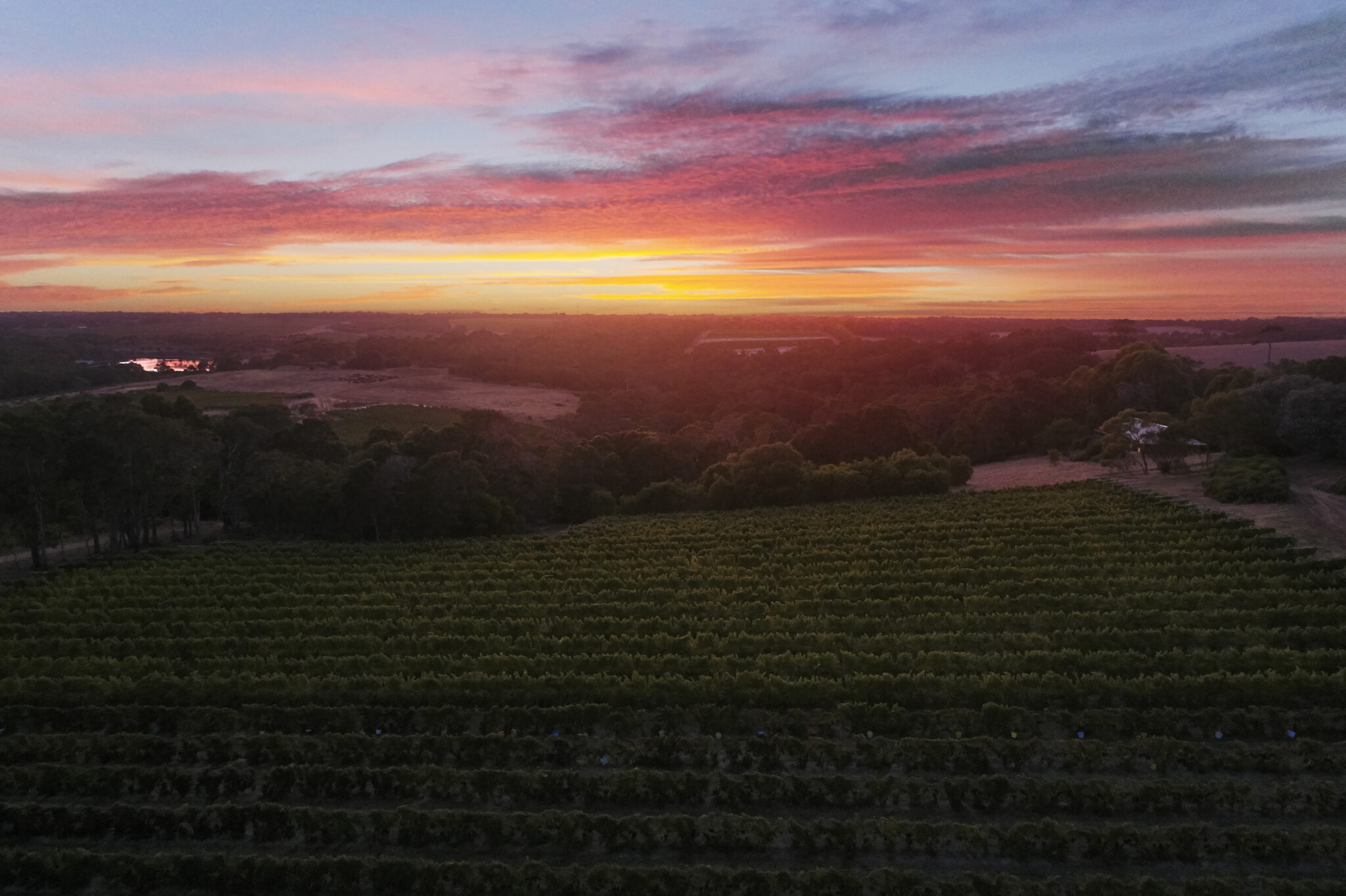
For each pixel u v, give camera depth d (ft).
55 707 113.50
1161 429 264.93
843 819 83.92
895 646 125.29
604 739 101.09
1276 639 117.70
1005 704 105.40
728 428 393.29
